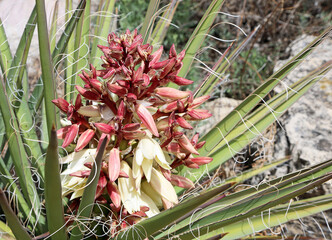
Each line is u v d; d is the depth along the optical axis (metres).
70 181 0.60
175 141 0.62
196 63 1.62
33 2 1.31
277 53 1.73
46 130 0.82
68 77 0.87
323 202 0.70
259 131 0.82
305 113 1.13
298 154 1.07
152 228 0.56
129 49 0.55
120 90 0.54
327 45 1.34
